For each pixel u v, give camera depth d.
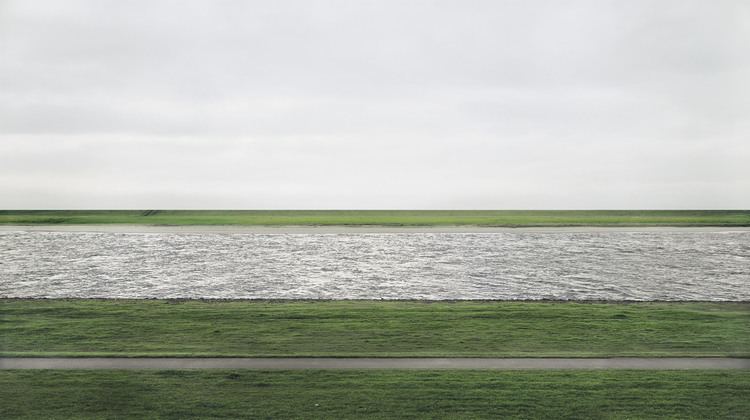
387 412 17.55
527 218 186.88
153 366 22.22
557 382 20.25
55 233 107.88
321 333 30.22
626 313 36.12
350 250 79.12
